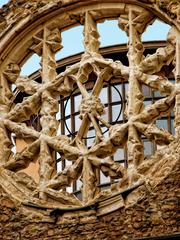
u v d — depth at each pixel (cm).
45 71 3120
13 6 3166
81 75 3080
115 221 2894
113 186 2938
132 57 3044
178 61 2984
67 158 3022
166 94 2983
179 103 2948
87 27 3111
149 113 2977
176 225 2847
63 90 3092
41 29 3147
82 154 3000
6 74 3147
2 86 3145
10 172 3052
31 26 3147
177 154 2897
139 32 3077
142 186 2898
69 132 3744
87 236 2905
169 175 2886
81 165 2998
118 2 3091
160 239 2822
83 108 3045
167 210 2861
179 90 2958
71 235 2919
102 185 3597
